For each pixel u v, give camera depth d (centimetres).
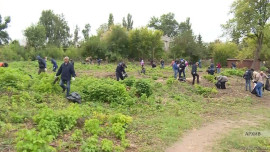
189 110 1122
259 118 1062
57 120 696
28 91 1080
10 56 4191
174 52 5372
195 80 1966
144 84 1290
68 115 720
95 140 598
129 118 792
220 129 873
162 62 3447
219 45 5012
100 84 1166
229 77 2650
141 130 766
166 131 783
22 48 4591
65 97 1072
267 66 4597
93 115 848
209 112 1127
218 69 3145
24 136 521
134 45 5028
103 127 746
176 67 2039
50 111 736
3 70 1238
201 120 977
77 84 1324
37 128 674
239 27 3756
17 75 1162
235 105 1312
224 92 1655
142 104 1088
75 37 7525
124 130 715
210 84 1878
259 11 3762
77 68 2948
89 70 2786
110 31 5125
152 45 5094
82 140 615
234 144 714
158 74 2384
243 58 4300
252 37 4003
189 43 5356
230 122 979
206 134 807
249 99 1471
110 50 4928
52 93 1101
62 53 4962
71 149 575
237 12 3731
